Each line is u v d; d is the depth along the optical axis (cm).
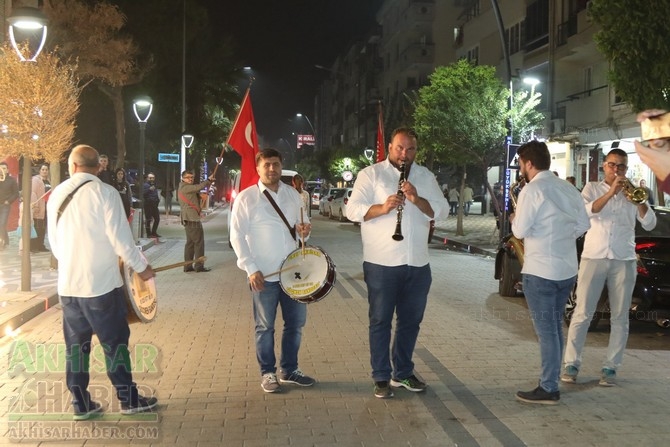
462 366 666
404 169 547
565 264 546
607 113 2219
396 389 588
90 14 1858
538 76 2811
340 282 1227
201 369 646
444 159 2231
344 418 516
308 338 780
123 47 1958
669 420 519
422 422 509
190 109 3794
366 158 4425
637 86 988
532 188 549
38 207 1457
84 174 495
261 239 579
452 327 851
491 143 2017
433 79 2161
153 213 1994
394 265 554
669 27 934
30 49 1014
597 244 610
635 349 752
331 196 3575
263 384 578
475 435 484
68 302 494
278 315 919
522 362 683
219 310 949
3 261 1324
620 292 610
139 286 523
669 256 779
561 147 2619
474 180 4094
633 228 620
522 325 864
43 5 1755
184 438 474
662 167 343
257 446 461
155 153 3900
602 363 688
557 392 553
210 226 2750
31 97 964
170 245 1892
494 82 2059
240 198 582
